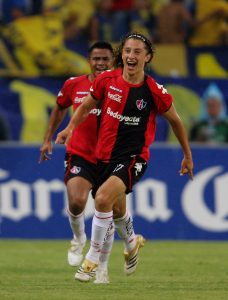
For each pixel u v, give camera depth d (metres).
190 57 55.28
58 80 51.94
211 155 44.97
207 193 44.91
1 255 37.09
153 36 56.31
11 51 53.22
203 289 24.75
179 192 44.75
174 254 37.84
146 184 44.44
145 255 37.34
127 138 24.73
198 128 50.75
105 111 24.83
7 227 44.28
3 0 54.16
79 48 53.75
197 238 44.78
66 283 26.47
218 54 55.50
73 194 27.64
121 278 28.27
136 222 44.34
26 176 44.25
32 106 50.59
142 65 24.44
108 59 29.06
